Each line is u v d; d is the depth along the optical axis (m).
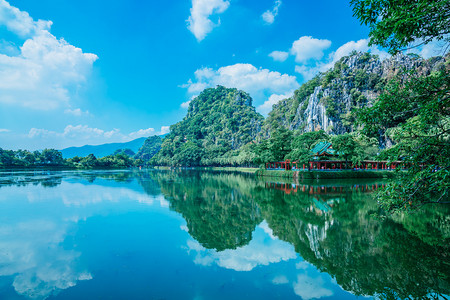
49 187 44.94
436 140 9.73
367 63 127.50
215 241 16.92
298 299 10.02
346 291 10.62
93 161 152.88
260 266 13.02
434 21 8.67
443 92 9.20
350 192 38.38
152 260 13.71
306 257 14.20
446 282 11.30
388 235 17.58
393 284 11.17
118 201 31.20
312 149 73.81
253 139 191.00
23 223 20.62
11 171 108.94
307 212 25.11
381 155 11.23
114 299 9.91
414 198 10.32
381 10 9.80
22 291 10.37
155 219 22.41
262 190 42.66
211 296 10.20
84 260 13.57
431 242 16.09
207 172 113.56
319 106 129.12
